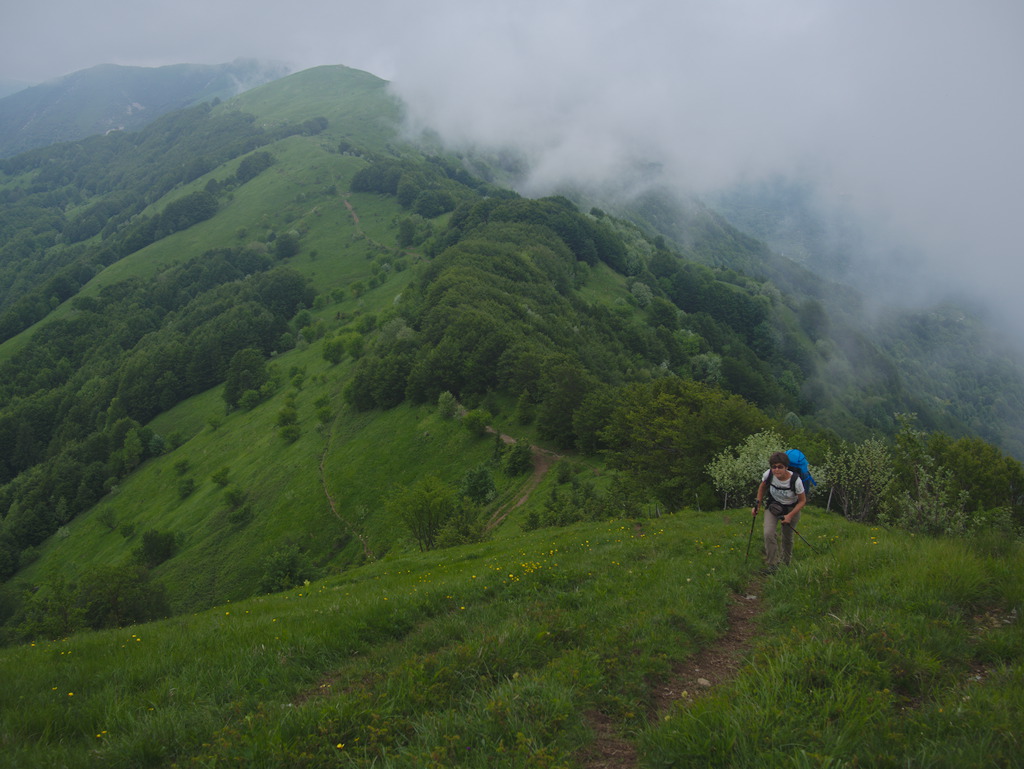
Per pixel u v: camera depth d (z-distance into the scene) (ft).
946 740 12.57
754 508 33.19
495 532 160.86
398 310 414.41
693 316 508.53
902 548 28.94
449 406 258.57
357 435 281.13
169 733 16.81
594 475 187.83
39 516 342.85
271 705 18.01
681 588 27.63
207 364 461.78
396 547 182.60
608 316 410.93
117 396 435.94
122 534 293.02
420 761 13.56
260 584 182.70
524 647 20.67
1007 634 18.03
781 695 15.03
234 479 293.64
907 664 16.37
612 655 19.66
